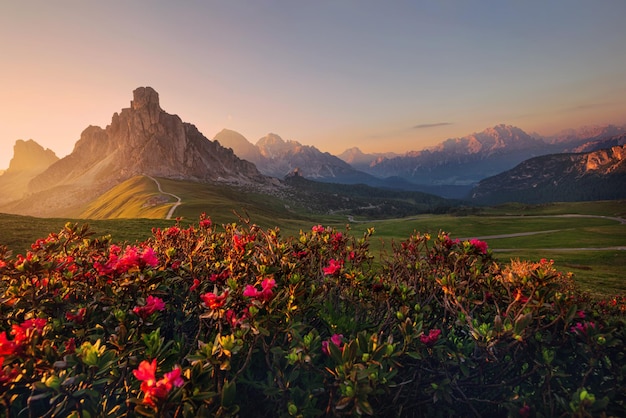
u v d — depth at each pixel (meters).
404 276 4.41
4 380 2.12
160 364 2.35
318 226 5.24
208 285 3.75
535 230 108.56
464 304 3.46
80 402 2.27
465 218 142.00
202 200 124.81
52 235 4.38
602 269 45.94
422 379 2.89
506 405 2.77
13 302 3.18
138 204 131.00
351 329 3.12
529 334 2.75
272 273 3.34
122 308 3.18
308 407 2.50
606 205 182.00
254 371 3.12
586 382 3.01
